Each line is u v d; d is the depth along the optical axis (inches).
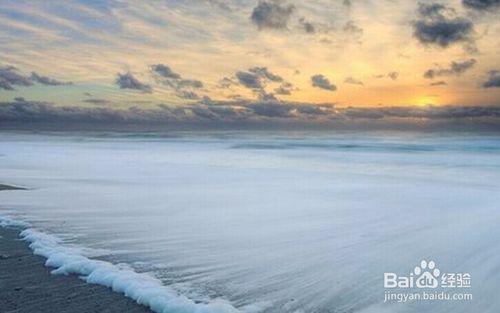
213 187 590.6
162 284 236.5
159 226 361.7
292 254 286.2
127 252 291.9
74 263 257.0
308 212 415.8
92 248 300.5
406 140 2124.8
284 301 214.5
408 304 209.0
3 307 206.8
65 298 216.2
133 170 826.2
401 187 582.9
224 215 403.9
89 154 1294.3
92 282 235.0
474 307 204.4
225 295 221.9
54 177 701.3
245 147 1731.1
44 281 237.9
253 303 212.4
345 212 414.3
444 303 209.0
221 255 285.4
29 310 203.5
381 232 338.3
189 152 1416.1
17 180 657.6
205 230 348.5
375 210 422.3
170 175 737.0
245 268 260.8
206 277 246.7
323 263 267.7
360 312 202.1
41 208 434.6
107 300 213.6
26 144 1911.9
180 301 206.1
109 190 557.0
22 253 287.6
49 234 336.2
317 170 829.8
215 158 1158.3
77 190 553.9
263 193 534.0
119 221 379.2
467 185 600.4
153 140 2421.3
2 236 330.3
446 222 366.6
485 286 227.3
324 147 1660.9
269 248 299.9
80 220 382.9
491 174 747.4
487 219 374.3
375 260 272.2
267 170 832.9
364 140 2113.7
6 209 429.7
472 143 1756.9
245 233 339.3
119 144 1956.2
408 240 314.5
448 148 1488.7
